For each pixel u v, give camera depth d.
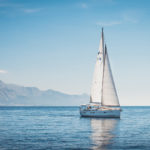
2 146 37.66
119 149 35.78
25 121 83.06
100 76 82.62
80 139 43.56
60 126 65.50
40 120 87.81
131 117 105.38
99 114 80.94
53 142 40.81
